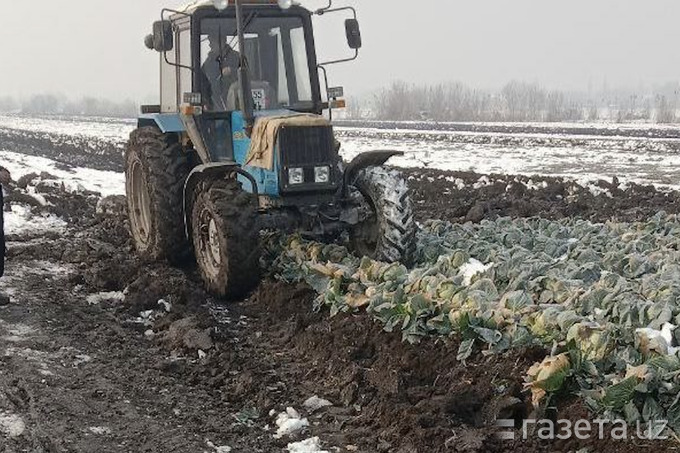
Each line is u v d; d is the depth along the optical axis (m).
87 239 9.59
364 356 5.83
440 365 5.45
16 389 5.39
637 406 4.43
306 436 4.89
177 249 8.27
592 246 7.46
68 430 4.83
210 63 7.90
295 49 8.23
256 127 7.37
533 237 7.70
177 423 5.00
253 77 8.05
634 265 6.63
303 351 6.13
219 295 7.23
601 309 5.48
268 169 7.19
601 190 13.08
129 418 5.04
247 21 7.96
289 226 7.26
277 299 6.92
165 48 7.74
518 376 5.04
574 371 4.73
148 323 6.83
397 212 7.04
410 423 4.78
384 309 5.93
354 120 47.72
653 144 22.33
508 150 22.61
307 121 7.22
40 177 15.65
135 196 9.02
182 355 6.12
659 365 4.53
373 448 4.71
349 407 5.25
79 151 24.53
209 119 7.93
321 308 6.59
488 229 8.00
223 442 4.79
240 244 6.93
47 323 6.73
